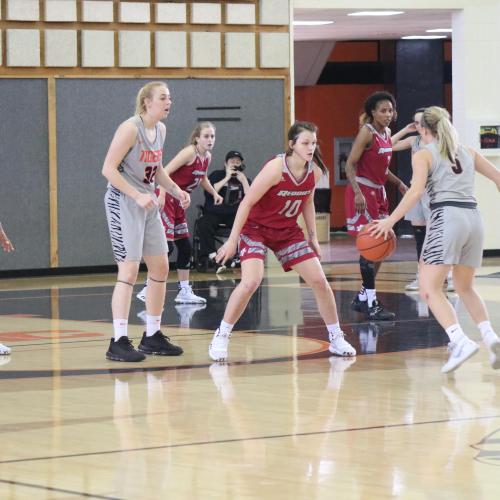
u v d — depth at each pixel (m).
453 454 10.26
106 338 18.39
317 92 49.66
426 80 44.81
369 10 33.81
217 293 25.36
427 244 14.59
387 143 20.97
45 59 30.61
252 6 32.12
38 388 13.98
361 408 12.47
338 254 36.53
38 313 22.05
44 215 31.00
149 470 9.79
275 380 14.34
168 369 15.32
